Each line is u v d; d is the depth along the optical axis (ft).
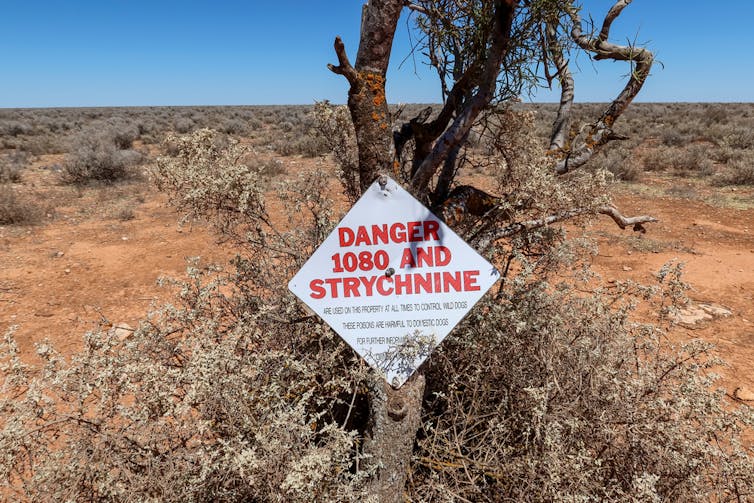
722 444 9.14
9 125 99.45
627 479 6.40
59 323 16.72
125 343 7.18
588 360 7.26
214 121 115.65
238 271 8.84
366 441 6.55
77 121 131.75
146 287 19.98
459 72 7.71
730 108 140.87
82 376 6.28
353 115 6.02
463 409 7.09
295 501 5.16
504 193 7.55
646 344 8.23
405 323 6.23
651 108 143.54
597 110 99.81
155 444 6.00
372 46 5.79
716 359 7.57
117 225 29.99
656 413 6.80
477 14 6.66
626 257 22.47
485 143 8.71
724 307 17.44
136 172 47.52
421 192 6.72
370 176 6.20
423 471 7.07
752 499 6.46
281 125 107.24
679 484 6.39
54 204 35.14
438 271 6.07
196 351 6.46
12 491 7.63
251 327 7.25
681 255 22.86
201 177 7.02
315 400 7.22
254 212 7.62
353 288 6.22
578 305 8.52
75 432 6.11
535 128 8.21
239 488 5.74
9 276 21.36
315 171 9.59
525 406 6.86
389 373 6.20
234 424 5.99
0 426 7.18
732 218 29.81
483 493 6.57
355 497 5.55
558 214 7.52
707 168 44.91
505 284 8.63
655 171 47.83
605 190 7.57
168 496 5.64
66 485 5.65
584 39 6.88
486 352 7.22
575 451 6.42
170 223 30.09
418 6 7.24
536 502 6.11
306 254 8.81
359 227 6.06
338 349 7.15
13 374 6.31
